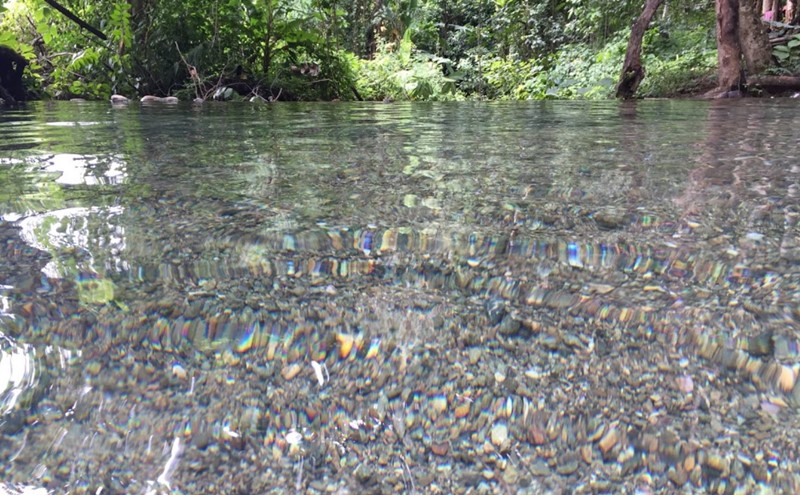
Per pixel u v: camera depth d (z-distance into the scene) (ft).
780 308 1.59
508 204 2.81
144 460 1.05
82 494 0.97
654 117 8.89
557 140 5.68
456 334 1.48
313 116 9.93
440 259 2.02
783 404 1.19
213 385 1.27
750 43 21.67
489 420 1.16
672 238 2.23
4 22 25.21
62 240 2.24
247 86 21.15
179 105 15.30
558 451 1.08
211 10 20.68
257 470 1.04
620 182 3.38
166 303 1.65
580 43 37.35
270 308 1.63
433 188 3.23
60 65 21.49
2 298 1.67
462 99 27.45
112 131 6.89
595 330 1.49
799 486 1.00
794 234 2.25
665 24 32.63
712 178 3.47
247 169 3.95
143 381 1.27
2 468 1.02
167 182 3.45
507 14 39.34
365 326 1.52
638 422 1.15
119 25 20.03
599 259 2.00
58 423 1.13
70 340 1.44
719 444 1.09
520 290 1.75
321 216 2.60
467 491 1.00
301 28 23.15
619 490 1.00
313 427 1.14
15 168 4.00
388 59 32.27
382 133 6.57
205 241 2.21
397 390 1.25
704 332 1.47
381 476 1.03
